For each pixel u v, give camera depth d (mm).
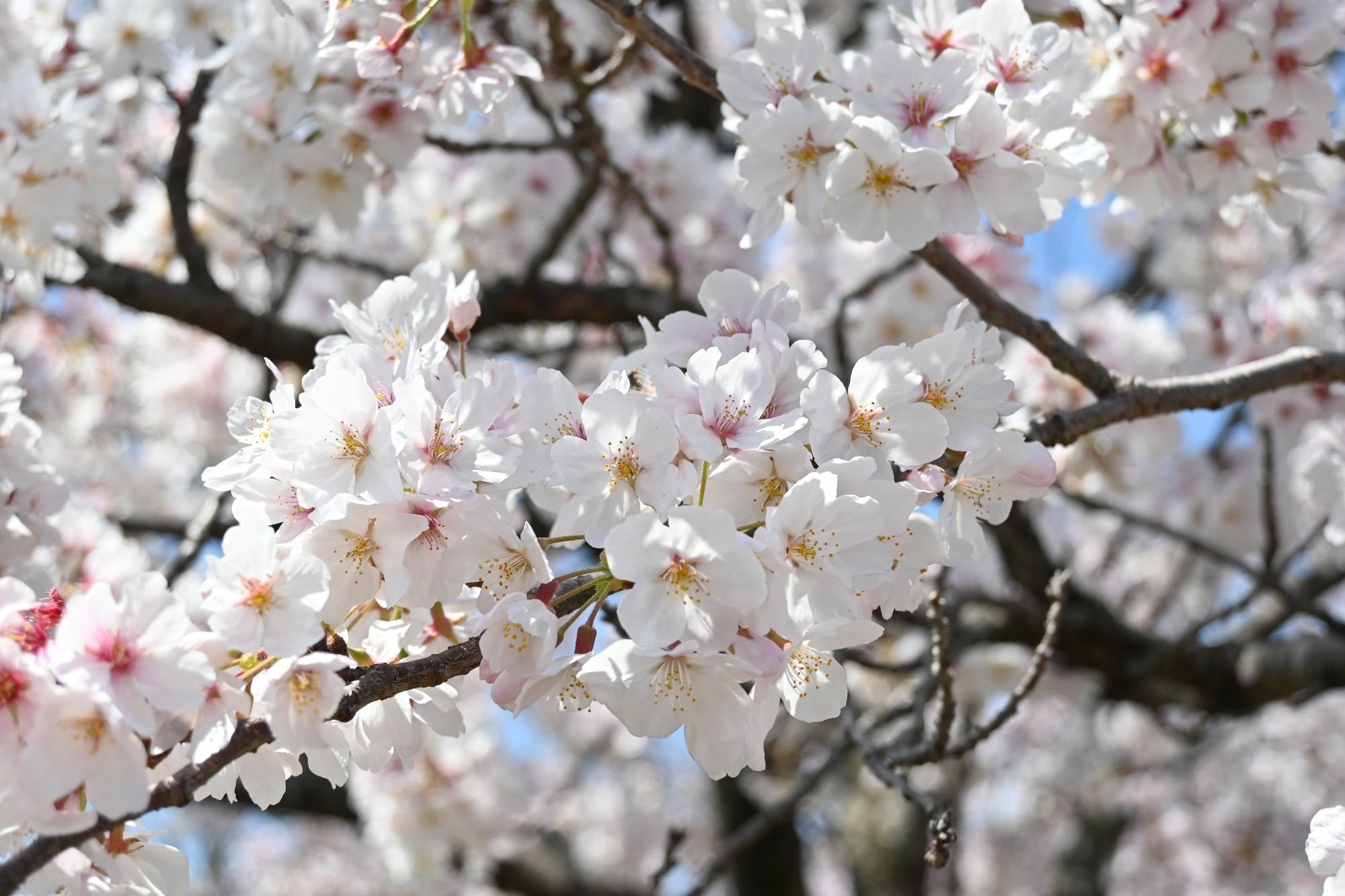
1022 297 4578
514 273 4840
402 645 1876
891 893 7012
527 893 6832
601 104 5105
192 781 1539
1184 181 2912
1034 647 4930
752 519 1746
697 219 5953
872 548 1720
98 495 6684
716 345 1865
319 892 9242
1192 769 9305
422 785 5945
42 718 1477
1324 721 9016
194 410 6695
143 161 4879
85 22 3693
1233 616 4293
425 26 2906
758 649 1604
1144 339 4828
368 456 1687
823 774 3736
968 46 2375
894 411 1806
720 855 3605
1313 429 3883
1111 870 9789
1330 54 3010
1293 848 9562
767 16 2525
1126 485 4754
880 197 2213
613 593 1752
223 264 5250
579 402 1825
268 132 3439
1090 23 2762
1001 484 1905
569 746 9664
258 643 1571
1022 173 2182
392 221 5527
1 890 1455
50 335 5660
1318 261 6547
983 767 9148
